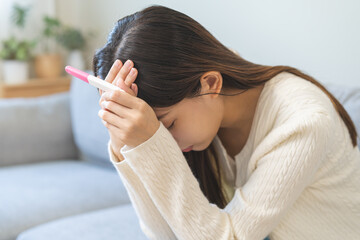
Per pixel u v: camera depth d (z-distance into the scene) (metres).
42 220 1.54
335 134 0.86
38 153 2.18
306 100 0.82
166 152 0.79
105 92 0.78
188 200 0.80
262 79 0.87
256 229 0.81
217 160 1.03
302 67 1.96
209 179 1.04
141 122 0.76
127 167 0.89
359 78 1.76
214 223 0.81
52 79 3.09
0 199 1.63
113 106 0.77
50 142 2.21
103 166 2.13
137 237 1.28
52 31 3.21
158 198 0.81
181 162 0.80
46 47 3.35
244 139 0.96
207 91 0.81
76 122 2.21
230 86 0.85
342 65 1.81
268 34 2.08
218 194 1.05
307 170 0.78
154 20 0.78
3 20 3.13
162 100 0.77
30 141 2.15
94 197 1.71
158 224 0.94
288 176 0.78
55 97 2.33
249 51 2.18
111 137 0.88
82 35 3.35
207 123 0.82
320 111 0.79
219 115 0.85
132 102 0.76
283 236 0.88
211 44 0.83
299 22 1.94
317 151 0.78
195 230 0.81
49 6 3.34
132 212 1.47
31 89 2.98
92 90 2.16
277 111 0.85
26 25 3.25
